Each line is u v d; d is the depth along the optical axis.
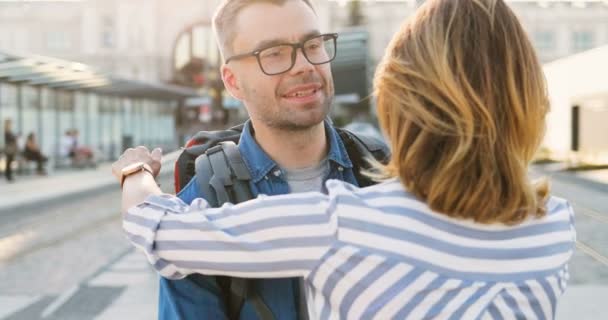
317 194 1.16
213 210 1.19
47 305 5.34
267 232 1.12
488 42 1.11
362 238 1.08
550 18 65.62
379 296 1.06
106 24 63.47
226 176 1.45
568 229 1.19
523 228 1.14
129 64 63.41
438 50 1.10
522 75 1.12
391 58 1.17
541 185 1.19
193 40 49.50
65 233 9.30
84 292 5.77
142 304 5.32
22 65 15.36
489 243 1.10
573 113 21.45
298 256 1.11
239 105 29.52
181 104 34.09
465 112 1.05
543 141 1.17
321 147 1.54
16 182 18.00
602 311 4.75
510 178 1.09
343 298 1.09
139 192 1.32
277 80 1.38
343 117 44.03
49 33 63.59
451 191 1.07
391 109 1.16
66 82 20.31
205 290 1.33
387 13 66.50
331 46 1.45
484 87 1.09
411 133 1.12
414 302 1.05
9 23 63.44
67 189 15.91
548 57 65.81
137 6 63.19
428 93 1.10
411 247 1.07
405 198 1.11
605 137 18.89
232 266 1.13
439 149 1.10
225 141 1.62
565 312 4.76
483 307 1.06
